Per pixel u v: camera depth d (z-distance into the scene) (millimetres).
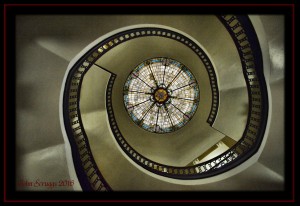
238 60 6641
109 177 6609
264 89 4754
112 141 7344
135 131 8914
